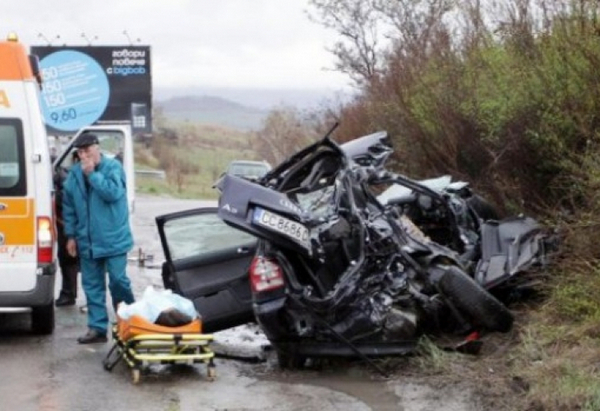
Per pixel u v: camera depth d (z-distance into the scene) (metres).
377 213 8.21
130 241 9.00
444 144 11.66
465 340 8.02
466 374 7.37
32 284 8.75
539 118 9.63
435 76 12.07
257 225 7.55
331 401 7.04
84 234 8.85
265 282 7.67
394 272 7.89
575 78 9.16
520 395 6.74
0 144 8.71
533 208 10.04
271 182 8.56
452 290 7.87
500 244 8.99
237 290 8.91
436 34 13.26
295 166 8.61
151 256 15.45
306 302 7.61
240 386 7.52
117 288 8.95
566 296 7.97
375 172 8.86
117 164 8.88
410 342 7.88
